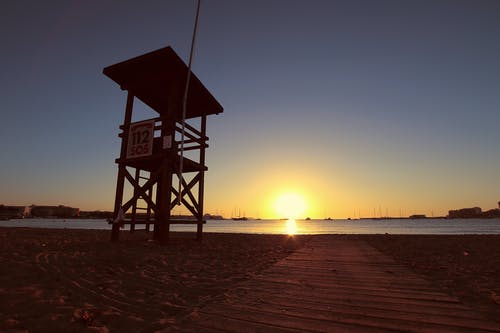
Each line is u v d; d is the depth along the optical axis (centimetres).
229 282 518
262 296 412
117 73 1131
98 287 457
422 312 342
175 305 379
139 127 1119
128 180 1125
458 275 596
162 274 574
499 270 650
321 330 286
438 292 433
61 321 307
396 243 1370
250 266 692
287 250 1056
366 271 612
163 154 1037
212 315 331
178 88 1126
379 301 387
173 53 1025
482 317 327
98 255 734
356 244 1322
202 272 607
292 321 311
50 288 436
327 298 401
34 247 847
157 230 1186
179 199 981
